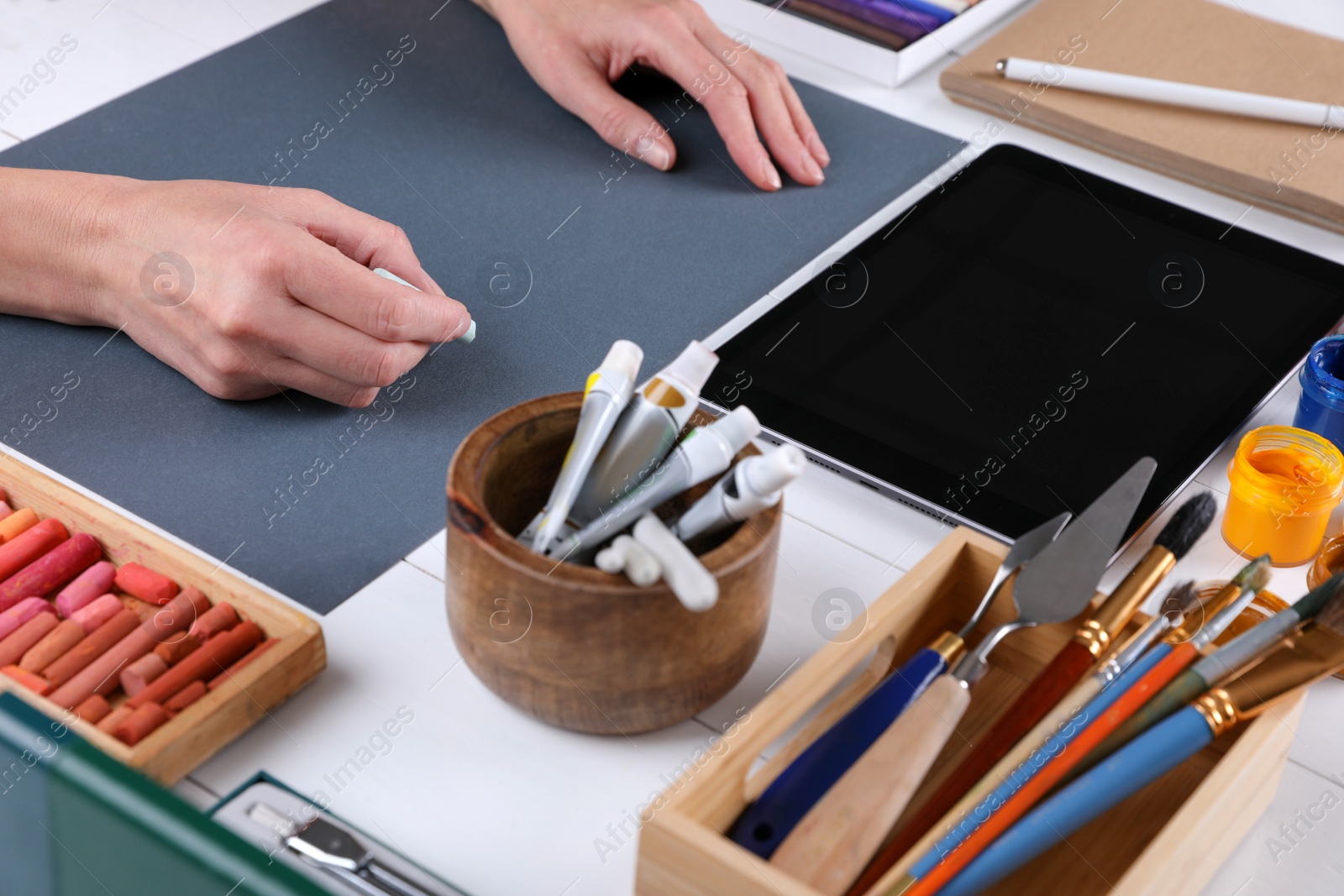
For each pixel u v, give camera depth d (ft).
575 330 2.79
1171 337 2.73
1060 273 2.92
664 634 1.68
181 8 3.99
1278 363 2.66
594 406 1.78
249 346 2.41
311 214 2.65
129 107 3.49
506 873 1.72
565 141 3.50
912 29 3.85
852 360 2.62
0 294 2.67
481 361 2.67
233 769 1.81
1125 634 1.90
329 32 3.92
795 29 3.92
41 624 1.98
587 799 1.82
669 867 1.54
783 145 3.37
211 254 2.42
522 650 1.74
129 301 2.55
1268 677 1.70
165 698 1.86
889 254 2.98
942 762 1.85
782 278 3.00
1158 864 1.50
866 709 1.75
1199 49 3.83
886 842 1.68
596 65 3.64
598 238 3.11
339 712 1.91
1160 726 1.62
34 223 2.59
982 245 3.02
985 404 2.52
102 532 2.10
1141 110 3.53
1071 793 1.57
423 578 2.16
